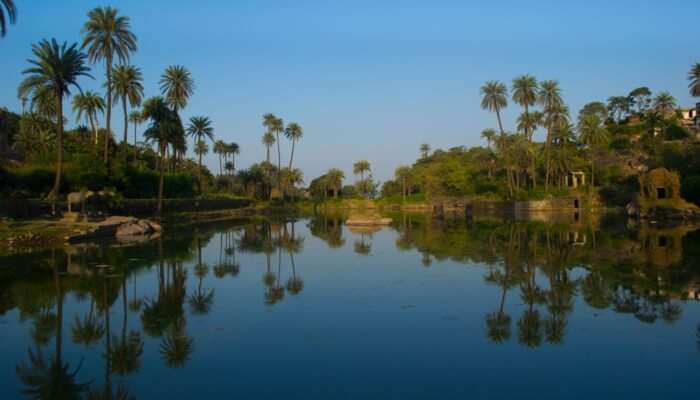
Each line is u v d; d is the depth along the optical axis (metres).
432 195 112.69
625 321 13.34
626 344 11.42
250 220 69.06
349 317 14.00
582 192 86.94
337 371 9.90
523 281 19.09
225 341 11.91
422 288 17.97
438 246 31.75
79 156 56.00
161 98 66.12
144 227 42.66
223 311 14.83
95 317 14.30
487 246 31.09
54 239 32.97
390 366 10.13
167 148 77.44
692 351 10.88
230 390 9.02
